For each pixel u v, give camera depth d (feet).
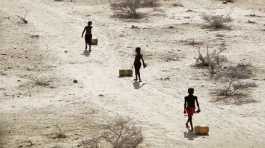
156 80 207.10
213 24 311.47
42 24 318.45
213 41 276.00
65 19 336.08
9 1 388.37
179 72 217.97
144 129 150.92
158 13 356.18
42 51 254.68
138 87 198.08
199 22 326.44
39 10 363.56
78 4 391.04
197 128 146.61
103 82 205.16
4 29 294.46
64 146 135.03
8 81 203.41
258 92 186.29
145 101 180.45
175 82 203.62
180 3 393.09
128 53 252.42
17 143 138.00
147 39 281.54
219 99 180.45
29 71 220.02
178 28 308.81
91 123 155.43
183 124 156.04
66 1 401.90
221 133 147.64
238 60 236.02
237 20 333.21
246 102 175.94
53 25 317.42
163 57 243.60
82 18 340.18
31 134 146.10
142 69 223.92
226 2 394.32
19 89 194.08
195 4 392.27
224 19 321.11
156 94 188.65
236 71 212.02
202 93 188.34
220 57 239.30
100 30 304.50
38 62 235.61
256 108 169.17
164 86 198.80
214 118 161.17
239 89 190.39
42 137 143.33
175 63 233.14
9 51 250.16
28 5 379.76
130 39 281.54
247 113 164.76
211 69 217.77
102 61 238.68
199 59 234.99
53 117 161.99
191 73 215.92
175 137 144.05
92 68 226.79
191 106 148.25
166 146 136.15
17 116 163.32
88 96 185.88
